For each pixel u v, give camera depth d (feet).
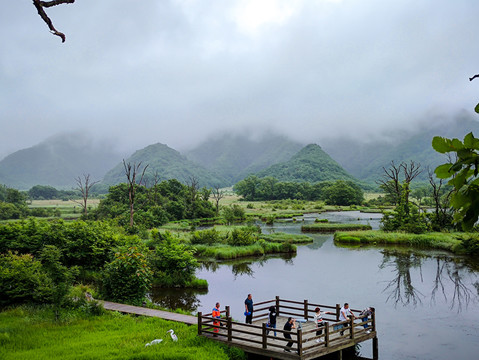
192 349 61.41
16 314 79.87
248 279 135.23
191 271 127.34
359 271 144.66
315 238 241.55
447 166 12.45
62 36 19.86
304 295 113.39
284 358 58.39
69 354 57.31
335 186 649.20
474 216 11.98
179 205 365.81
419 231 226.17
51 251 90.43
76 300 89.71
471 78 13.14
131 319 80.74
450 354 71.10
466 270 143.74
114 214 302.66
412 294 112.57
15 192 428.56
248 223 361.51
